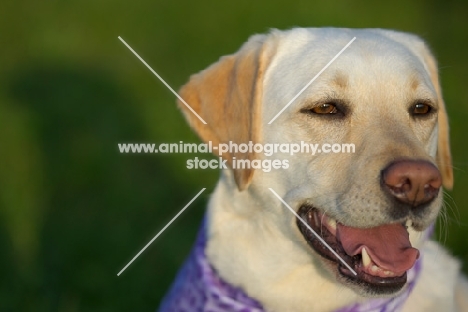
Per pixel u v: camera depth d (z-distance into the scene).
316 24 13.41
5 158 8.51
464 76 11.13
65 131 9.27
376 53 4.16
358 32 4.38
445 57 11.95
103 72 11.27
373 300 4.22
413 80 4.14
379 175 3.84
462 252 6.68
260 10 13.93
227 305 4.31
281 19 13.60
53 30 12.91
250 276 4.26
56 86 10.74
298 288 4.25
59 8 13.91
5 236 6.96
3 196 7.61
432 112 4.23
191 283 4.45
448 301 4.40
